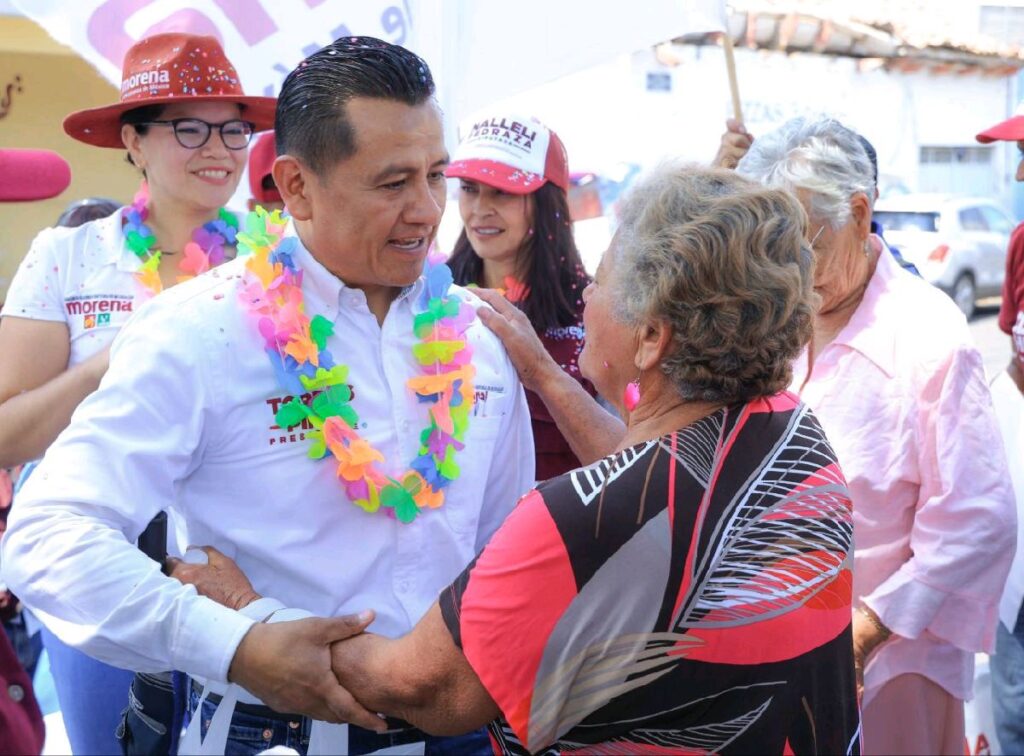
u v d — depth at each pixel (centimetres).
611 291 135
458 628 128
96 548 143
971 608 209
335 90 149
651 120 905
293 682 140
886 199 909
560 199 287
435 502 164
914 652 219
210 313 156
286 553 159
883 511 214
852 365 216
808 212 203
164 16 229
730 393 130
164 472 152
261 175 293
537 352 188
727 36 266
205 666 142
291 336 155
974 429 205
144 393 150
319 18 234
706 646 122
